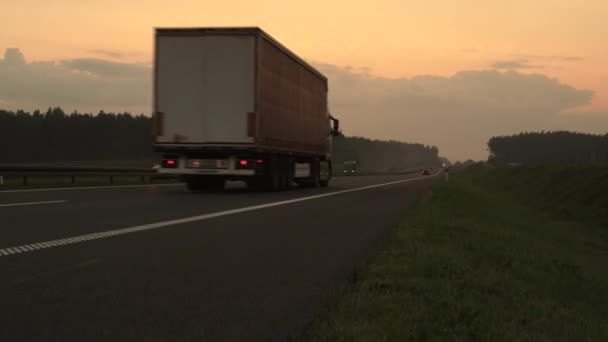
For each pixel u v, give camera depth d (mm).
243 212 11719
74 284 4816
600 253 13914
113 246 6871
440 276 5422
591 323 4762
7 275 5109
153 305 4207
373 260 6219
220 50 17438
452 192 22203
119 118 131500
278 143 19594
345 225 9938
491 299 4730
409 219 10766
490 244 8586
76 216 10133
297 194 19094
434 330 3615
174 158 18438
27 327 3588
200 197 16234
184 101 17656
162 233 8172
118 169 26297
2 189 18922
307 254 6734
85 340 3357
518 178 41562
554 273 7516
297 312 4102
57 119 124625
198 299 4430
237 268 5750
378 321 3754
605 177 24406
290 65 20922
